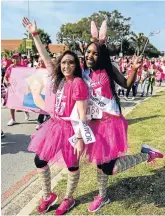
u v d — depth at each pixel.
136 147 5.22
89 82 3.23
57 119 3.30
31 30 3.60
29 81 5.16
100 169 3.39
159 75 18.44
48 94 4.31
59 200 3.68
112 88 3.25
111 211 3.40
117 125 3.26
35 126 7.62
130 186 3.88
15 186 4.23
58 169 4.61
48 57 3.62
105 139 3.20
